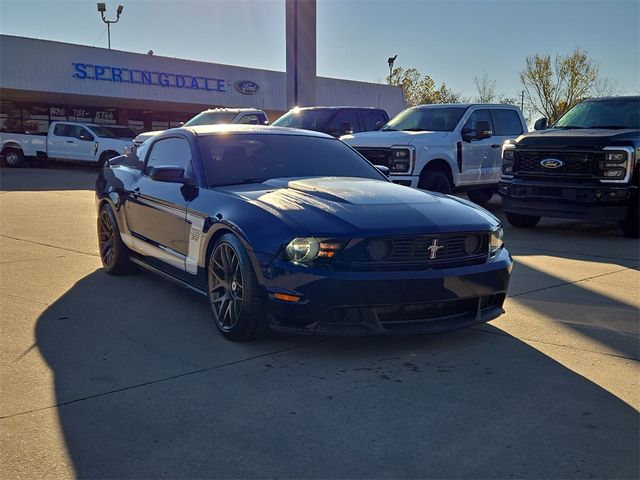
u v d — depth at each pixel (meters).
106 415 3.11
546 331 4.52
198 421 3.05
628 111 9.66
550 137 8.91
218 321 4.30
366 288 3.68
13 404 3.23
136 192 5.54
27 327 4.48
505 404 3.27
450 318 4.03
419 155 9.99
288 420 3.06
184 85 31.61
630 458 2.73
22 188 15.93
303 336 4.32
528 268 6.73
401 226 3.83
